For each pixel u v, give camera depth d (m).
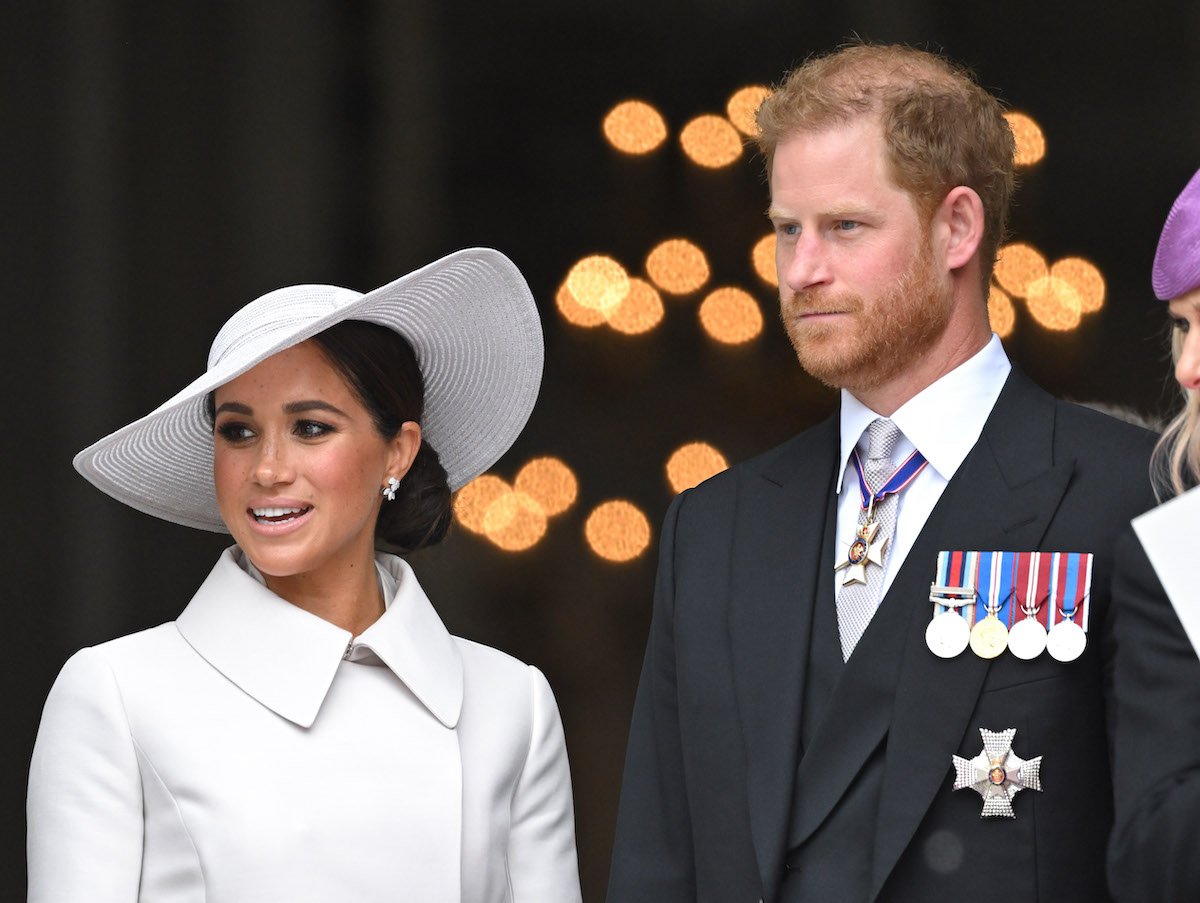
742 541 12.03
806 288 11.30
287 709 11.12
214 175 24.62
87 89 22.92
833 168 11.18
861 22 28.56
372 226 27.00
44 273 22.66
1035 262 24.66
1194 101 28.33
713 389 29.80
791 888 11.13
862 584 11.44
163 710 11.02
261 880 10.69
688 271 27.88
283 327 11.30
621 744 27.89
